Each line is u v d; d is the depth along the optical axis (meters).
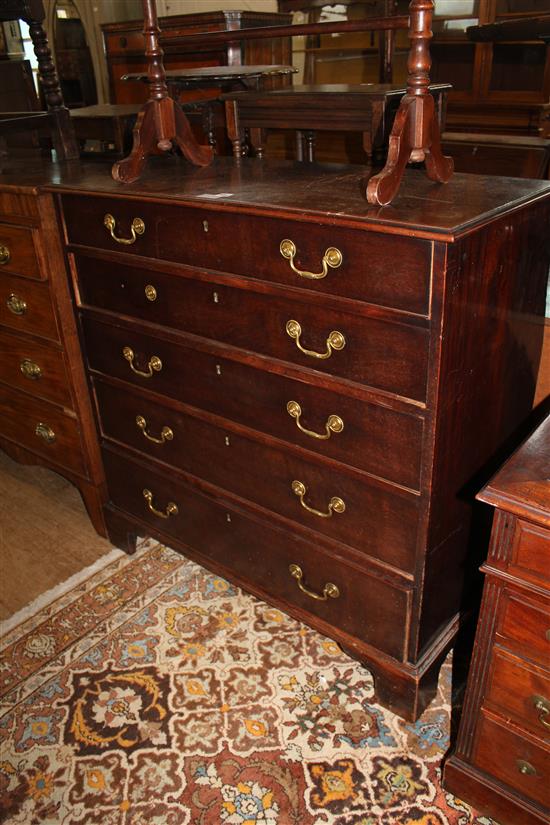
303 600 1.72
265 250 1.36
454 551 1.52
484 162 2.35
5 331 2.12
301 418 1.48
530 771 1.30
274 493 1.64
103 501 2.20
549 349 1.84
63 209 1.75
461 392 1.30
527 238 1.38
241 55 3.55
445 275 1.12
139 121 1.68
